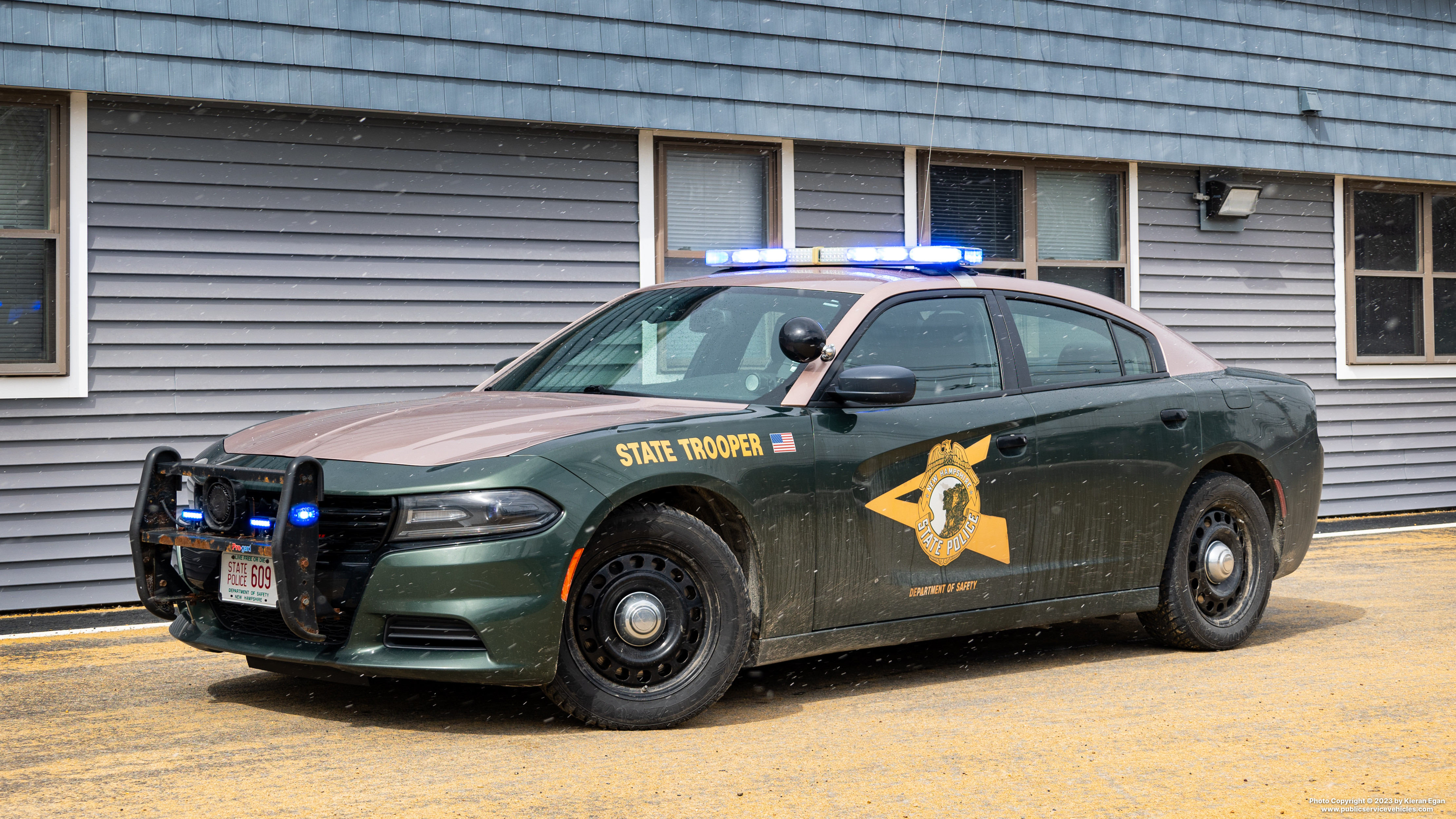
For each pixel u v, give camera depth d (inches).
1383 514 490.6
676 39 358.0
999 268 420.8
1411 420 498.6
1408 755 169.3
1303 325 478.0
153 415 304.7
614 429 181.5
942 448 205.9
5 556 289.9
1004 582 213.2
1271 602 295.7
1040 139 414.0
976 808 147.0
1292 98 461.7
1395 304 501.7
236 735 176.9
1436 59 494.9
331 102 313.9
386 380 330.0
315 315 321.7
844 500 195.5
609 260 358.3
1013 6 411.5
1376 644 246.1
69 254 296.4
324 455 178.2
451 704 195.0
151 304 304.5
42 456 293.7
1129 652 242.1
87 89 289.7
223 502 178.7
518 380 221.8
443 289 336.8
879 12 388.8
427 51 325.4
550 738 175.6
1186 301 454.3
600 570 177.6
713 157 376.5
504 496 169.8
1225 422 242.2
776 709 194.9
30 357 296.2
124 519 301.9
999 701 200.7
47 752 168.4
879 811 145.6
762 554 188.1
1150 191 447.2
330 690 204.8
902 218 402.6
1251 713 192.1
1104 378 232.1
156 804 146.4
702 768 161.6
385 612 169.6
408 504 169.2
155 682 212.1
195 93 299.9
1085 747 172.6
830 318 208.5
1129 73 431.2
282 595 166.9
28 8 285.6
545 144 349.4
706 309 219.8
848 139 381.7
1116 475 225.6
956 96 400.5
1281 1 461.4
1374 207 498.0
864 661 232.8
